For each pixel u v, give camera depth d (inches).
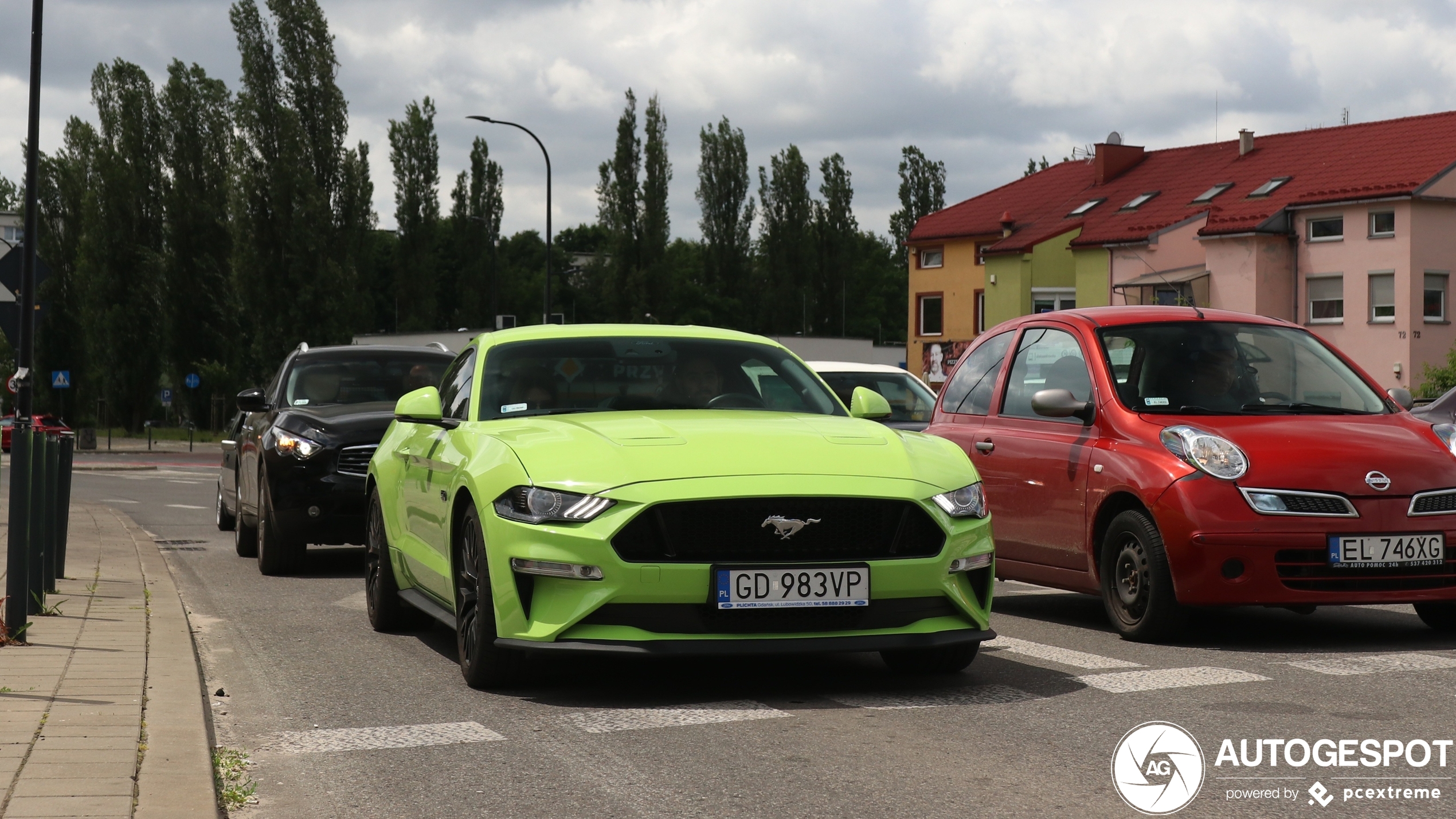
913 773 192.1
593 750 209.0
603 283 3193.9
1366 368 1614.2
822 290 3740.2
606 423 260.2
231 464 582.9
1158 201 1943.9
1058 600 388.2
